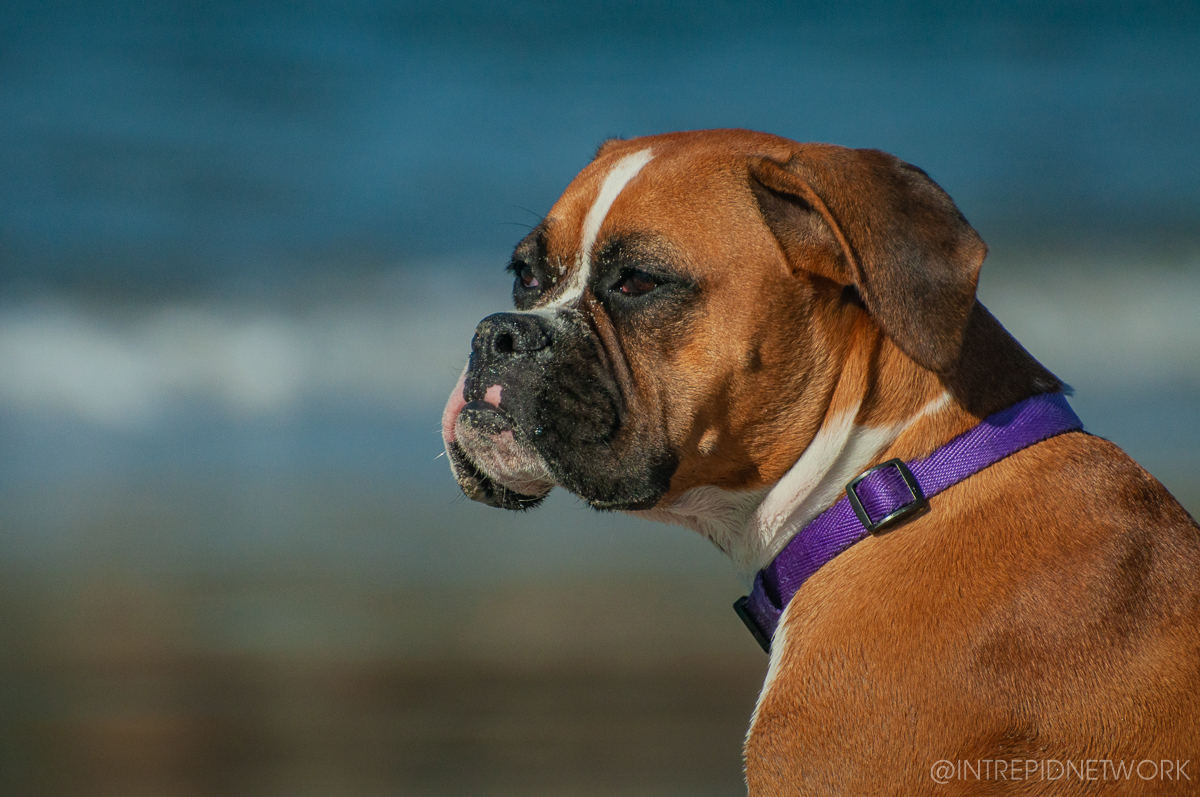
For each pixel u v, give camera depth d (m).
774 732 5.30
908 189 5.67
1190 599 5.11
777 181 5.69
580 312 6.06
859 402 5.77
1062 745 4.86
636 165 6.17
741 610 6.11
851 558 5.55
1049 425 5.61
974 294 5.46
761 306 5.78
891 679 5.09
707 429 5.87
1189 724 4.83
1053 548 5.20
